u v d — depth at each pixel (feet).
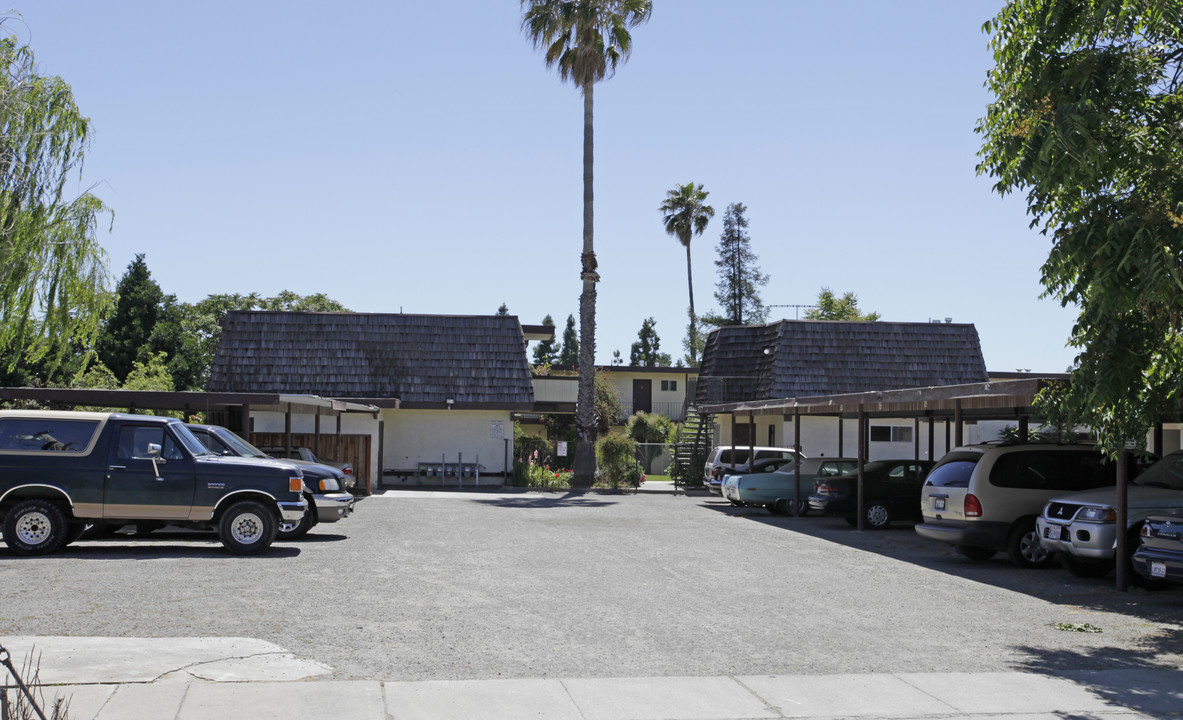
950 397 49.78
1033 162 31.22
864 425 67.36
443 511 75.10
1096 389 34.12
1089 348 34.68
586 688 23.76
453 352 114.11
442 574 41.32
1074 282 32.63
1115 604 37.29
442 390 111.45
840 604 36.32
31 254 74.69
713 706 22.52
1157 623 33.42
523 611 33.37
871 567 46.96
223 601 33.73
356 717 20.98
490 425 112.47
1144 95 32.63
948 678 25.40
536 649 27.81
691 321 215.72
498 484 112.16
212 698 21.98
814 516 77.87
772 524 69.97
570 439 149.89
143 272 158.20
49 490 45.32
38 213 74.90
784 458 93.91
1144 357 34.24
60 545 45.50
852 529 67.31
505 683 24.03
